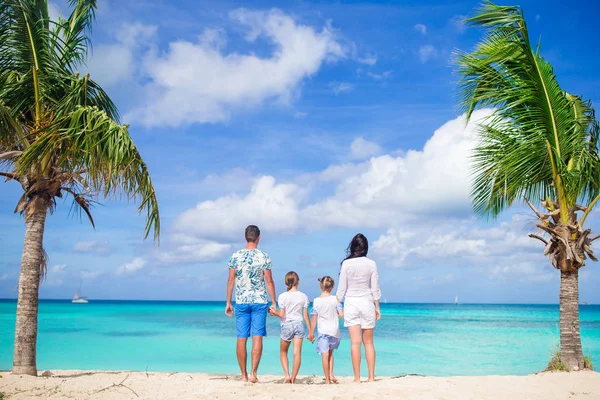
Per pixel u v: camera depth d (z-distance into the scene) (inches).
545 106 330.3
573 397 217.6
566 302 329.7
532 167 335.3
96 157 273.3
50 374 297.9
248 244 248.4
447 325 1384.1
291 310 269.6
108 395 207.6
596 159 352.8
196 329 1018.1
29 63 319.0
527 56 331.0
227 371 438.9
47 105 314.8
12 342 631.8
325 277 271.9
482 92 357.7
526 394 218.1
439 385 228.8
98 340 735.7
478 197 364.5
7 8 312.7
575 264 326.6
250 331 242.5
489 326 1326.3
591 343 789.9
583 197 347.9
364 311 242.5
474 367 480.1
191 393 207.2
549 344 730.8
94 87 330.0
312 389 213.5
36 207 297.6
